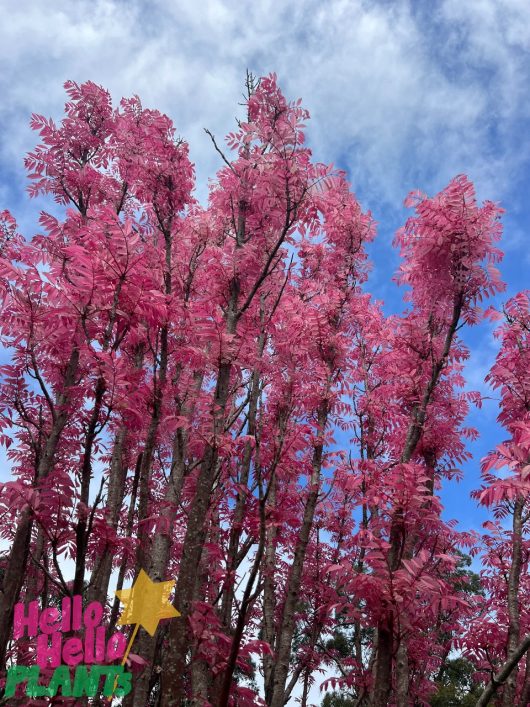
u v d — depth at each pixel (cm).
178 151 711
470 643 796
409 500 557
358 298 1022
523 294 799
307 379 854
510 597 675
